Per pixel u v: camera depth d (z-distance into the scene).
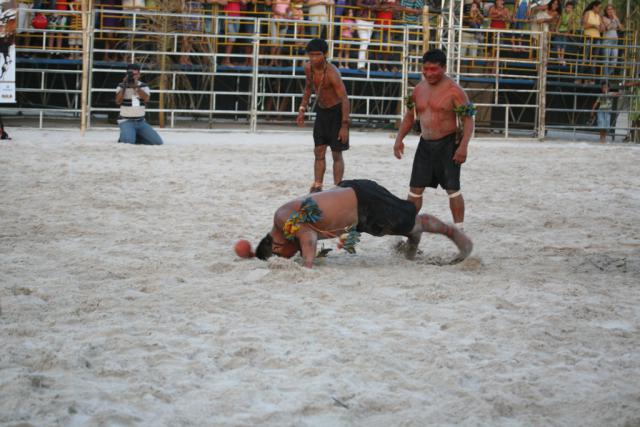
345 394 6.52
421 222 11.15
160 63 34.25
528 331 8.24
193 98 37.00
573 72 38.94
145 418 6.04
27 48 30.89
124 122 26.34
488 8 37.69
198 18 34.12
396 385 6.77
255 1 34.00
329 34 34.09
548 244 13.20
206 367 7.04
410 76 37.00
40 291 9.23
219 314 8.57
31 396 6.28
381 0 35.28
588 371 7.21
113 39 32.78
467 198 17.81
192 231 13.16
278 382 6.76
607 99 38.06
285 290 9.58
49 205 15.02
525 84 39.16
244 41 35.34
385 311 8.92
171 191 17.14
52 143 25.22
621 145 34.94
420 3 36.81
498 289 9.91
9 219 13.69
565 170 23.50
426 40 33.72
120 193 16.62
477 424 6.07
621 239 13.85
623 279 10.77
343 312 8.84
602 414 6.28
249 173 20.23
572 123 40.75
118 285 9.66
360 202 10.60
